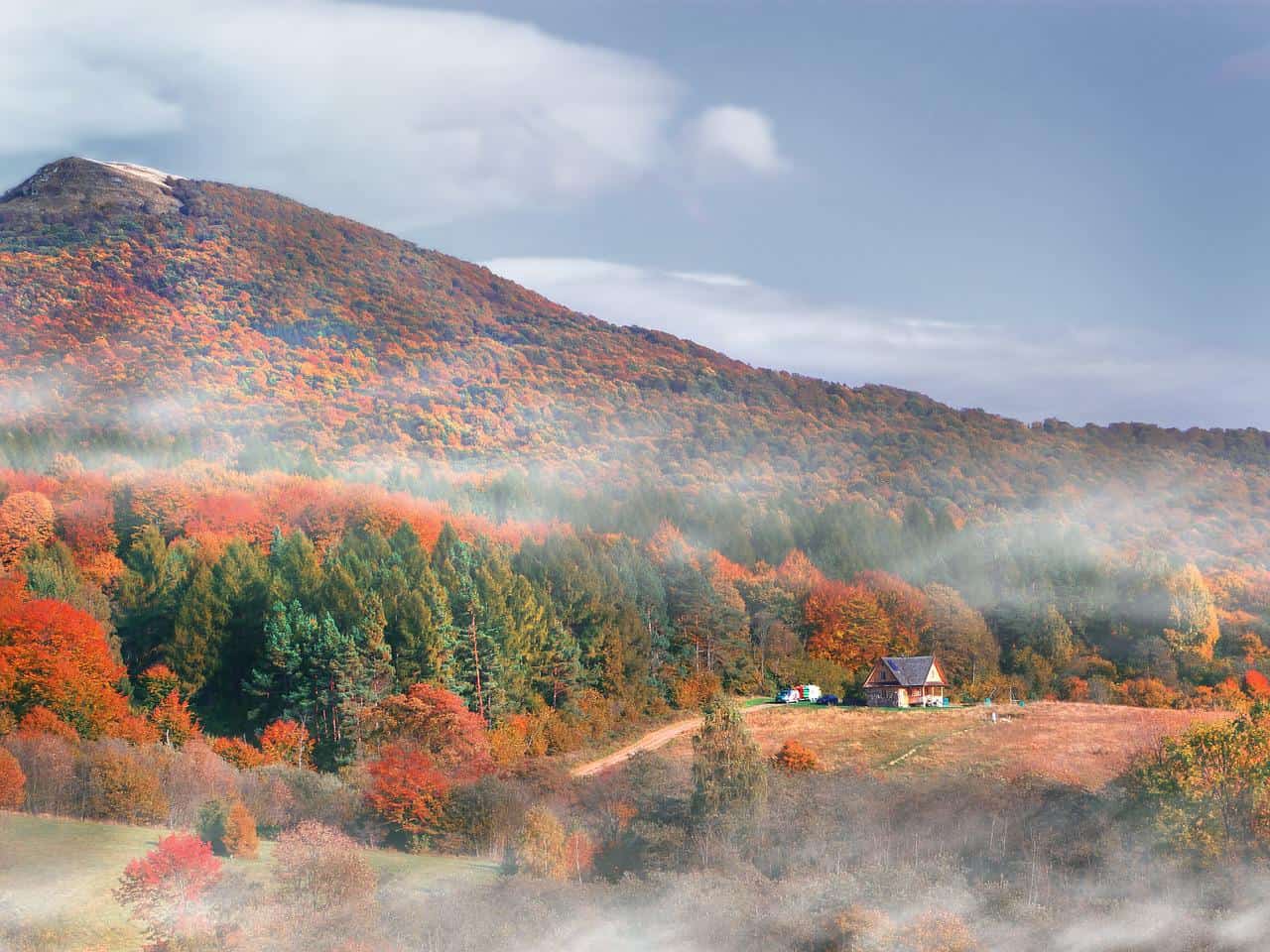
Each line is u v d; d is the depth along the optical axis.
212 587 136.00
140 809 79.94
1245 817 76.00
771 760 108.75
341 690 115.50
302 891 65.06
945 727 127.88
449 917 65.06
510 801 87.31
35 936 58.47
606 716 134.62
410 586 140.00
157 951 56.94
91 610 135.38
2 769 79.12
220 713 125.44
